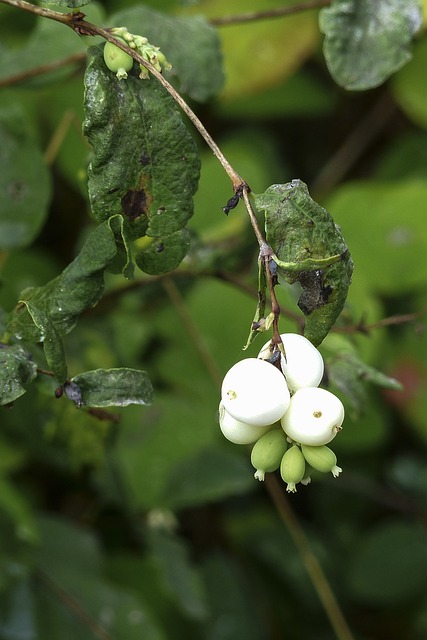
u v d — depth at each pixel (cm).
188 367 77
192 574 72
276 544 79
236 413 40
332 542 80
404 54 50
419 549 78
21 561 66
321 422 40
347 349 53
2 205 58
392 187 83
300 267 41
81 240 75
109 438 66
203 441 74
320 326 42
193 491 73
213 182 80
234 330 76
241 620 75
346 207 83
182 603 70
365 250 82
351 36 50
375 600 77
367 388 74
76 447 64
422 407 80
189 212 44
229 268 58
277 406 40
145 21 53
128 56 44
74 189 80
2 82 57
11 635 65
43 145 78
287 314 54
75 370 67
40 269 77
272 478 70
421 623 77
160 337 77
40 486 75
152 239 44
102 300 60
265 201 41
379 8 50
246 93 80
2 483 65
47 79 58
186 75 54
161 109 44
